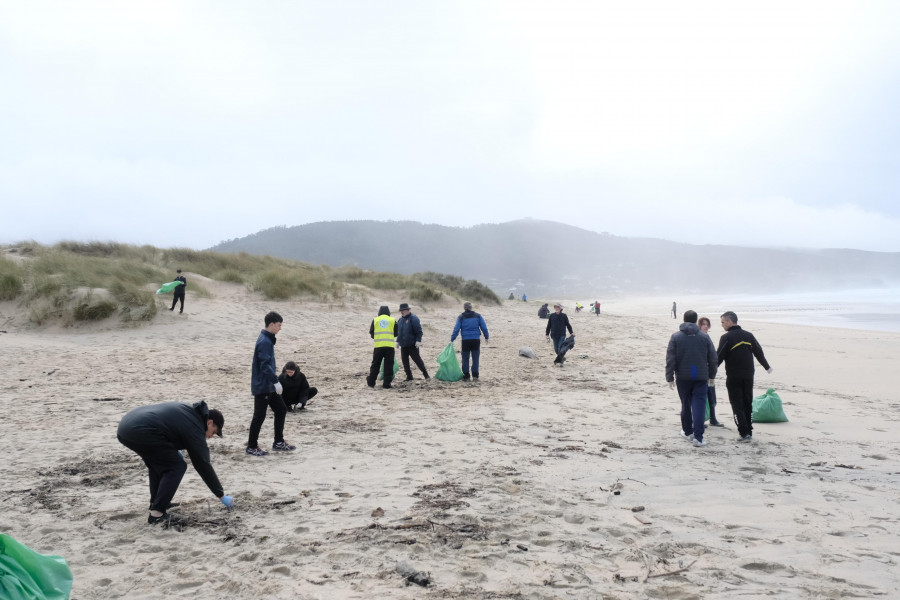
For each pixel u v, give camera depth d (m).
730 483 5.78
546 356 17.38
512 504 5.08
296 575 3.70
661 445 7.37
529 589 3.52
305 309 23.50
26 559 3.04
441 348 18.42
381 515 4.77
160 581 3.61
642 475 6.03
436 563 3.90
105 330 17.56
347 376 12.86
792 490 5.56
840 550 4.16
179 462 4.63
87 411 8.81
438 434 7.81
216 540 4.27
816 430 8.30
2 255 23.28
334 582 3.61
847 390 11.93
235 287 25.38
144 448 4.45
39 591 2.94
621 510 4.98
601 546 4.20
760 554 4.08
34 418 8.28
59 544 4.14
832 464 6.52
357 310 24.78
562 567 3.86
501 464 6.39
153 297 19.81
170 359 14.48
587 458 6.67
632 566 3.88
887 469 6.32
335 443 7.27
